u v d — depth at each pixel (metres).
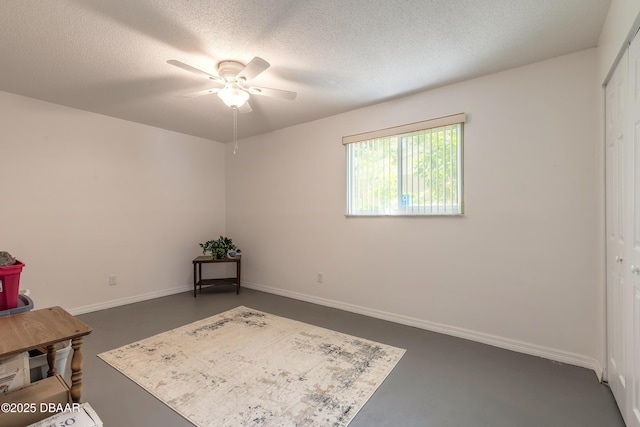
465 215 2.71
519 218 2.46
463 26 1.91
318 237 3.78
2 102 2.91
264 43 2.08
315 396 1.85
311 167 3.84
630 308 1.55
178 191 4.33
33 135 3.09
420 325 2.96
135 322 3.11
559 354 2.31
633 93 1.48
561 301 2.30
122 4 1.68
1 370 1.39
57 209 3.25
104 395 1.85
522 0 1.68
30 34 1.95
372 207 3.30
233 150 4.80
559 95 2.29
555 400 1.82
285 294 4.14
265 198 4.37
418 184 2.97
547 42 2.10
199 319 3.20
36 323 1.51
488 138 2.59
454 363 2.27
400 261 3.11
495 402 1.81
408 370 2.16
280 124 3.96
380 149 3.24
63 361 1.86
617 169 1.76
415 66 2.42
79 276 3.40
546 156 2.35
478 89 2.63
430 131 2.90
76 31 1.93
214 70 2.45
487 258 2.61
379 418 1.66
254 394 1.87
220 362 2.26
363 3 1.69
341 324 3.06
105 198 3.61
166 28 1.91
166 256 4.21
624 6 1.50
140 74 2.52
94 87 2.79
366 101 3.15
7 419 1.27
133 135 3.86
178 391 1.90
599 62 2.06
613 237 1.86
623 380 1.66
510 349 2.49
